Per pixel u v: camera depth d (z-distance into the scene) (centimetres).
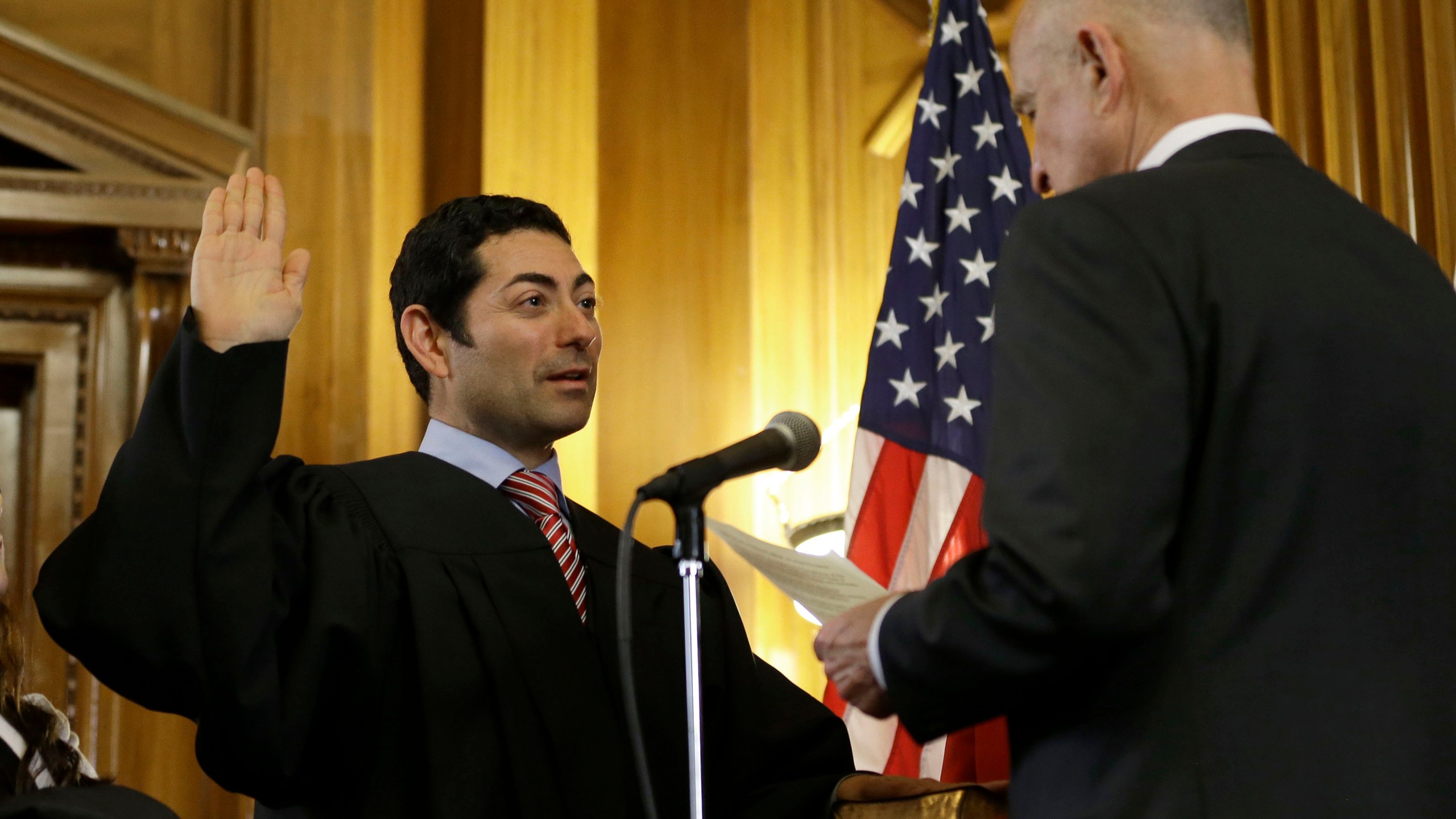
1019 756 129
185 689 165
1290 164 139
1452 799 114
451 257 208
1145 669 121
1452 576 120
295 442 342
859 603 159
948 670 123
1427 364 126
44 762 162
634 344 399
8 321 343
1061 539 115
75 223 337
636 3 419
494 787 180
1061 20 149
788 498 418
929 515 324
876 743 299
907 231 351
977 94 367
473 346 205
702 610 214
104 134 343
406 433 357
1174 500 117
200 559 164
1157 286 124
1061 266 126
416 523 192
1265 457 122
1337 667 117
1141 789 118
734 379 416
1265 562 120
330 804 182
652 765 194
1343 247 131
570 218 386
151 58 364
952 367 337
